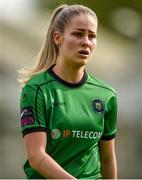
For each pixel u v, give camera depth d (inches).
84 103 532.1
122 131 1887.3
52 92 525.3
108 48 2578.7
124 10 2237.9
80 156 528.4
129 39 2369.6
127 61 2482.8
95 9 2171.5
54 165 501.0
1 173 1482.5
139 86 1926.7
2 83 1795.0
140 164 1598.2
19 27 2309.3
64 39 530.0
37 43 2288.4
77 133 524.1
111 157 560.7
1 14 2014.0
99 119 533.6
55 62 542.0
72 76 533.3
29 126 513.0
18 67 2046.0
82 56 523.2
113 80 2524.6
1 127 1674.5
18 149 1598.2
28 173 533.6
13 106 1797.5
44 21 2290.8
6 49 2100.1
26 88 523.8
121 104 2009.1
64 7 540.1
